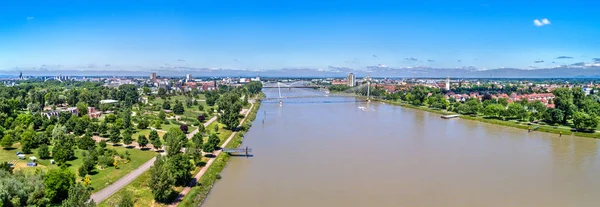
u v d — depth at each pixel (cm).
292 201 10331
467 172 12988
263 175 12556
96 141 15838
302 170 13100
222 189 11225
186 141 15462
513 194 10969
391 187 11425
